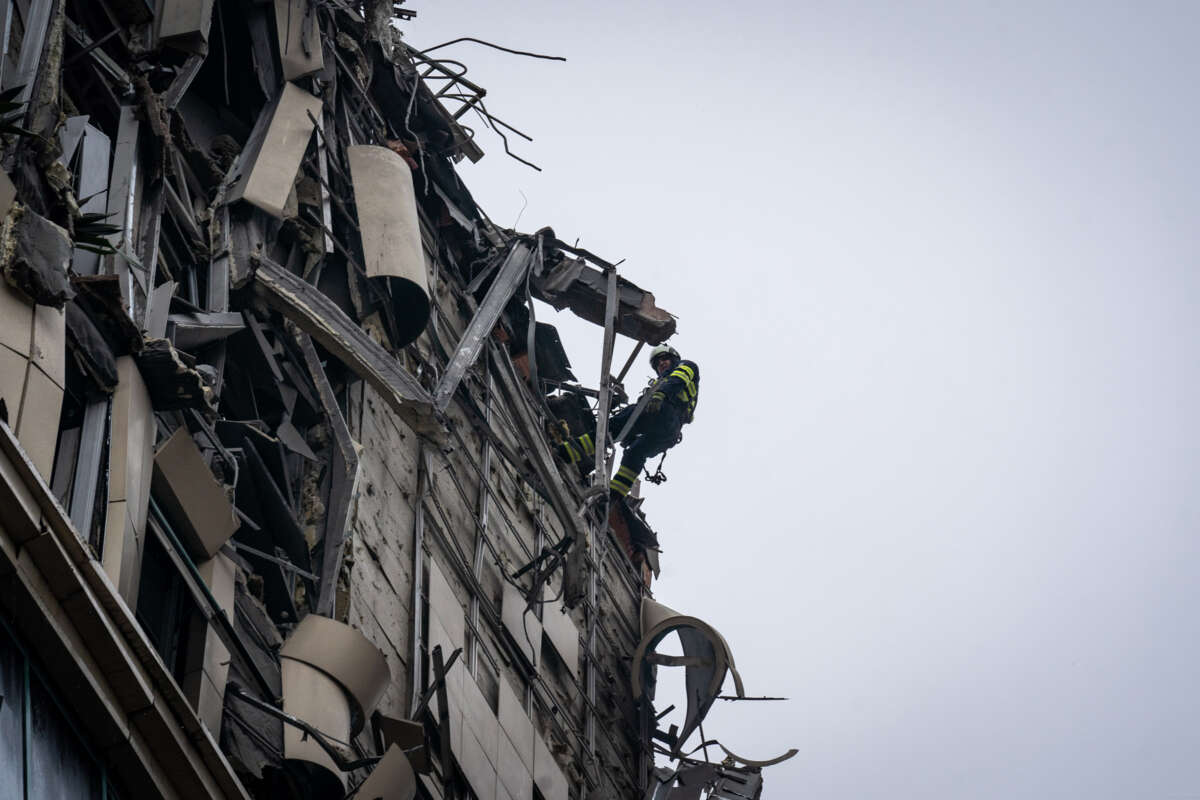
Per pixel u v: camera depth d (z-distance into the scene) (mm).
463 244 56812
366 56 51062
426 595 43781
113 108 33156
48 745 21984
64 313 26781
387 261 42344
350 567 37406
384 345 44094
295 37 42531
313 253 41375
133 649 23875
